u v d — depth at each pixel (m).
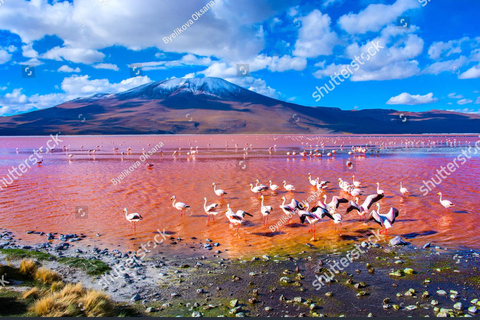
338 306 11.92
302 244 18.39
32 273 13.59
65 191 31.16
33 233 19.73
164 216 23.36
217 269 15.13
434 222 21.56
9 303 10.97
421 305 11.95
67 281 13.53
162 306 11.83
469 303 12.11
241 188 32.81
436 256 16.42
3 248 16.78
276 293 12.93
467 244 17.94
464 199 27.27
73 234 19.62
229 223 22.03
